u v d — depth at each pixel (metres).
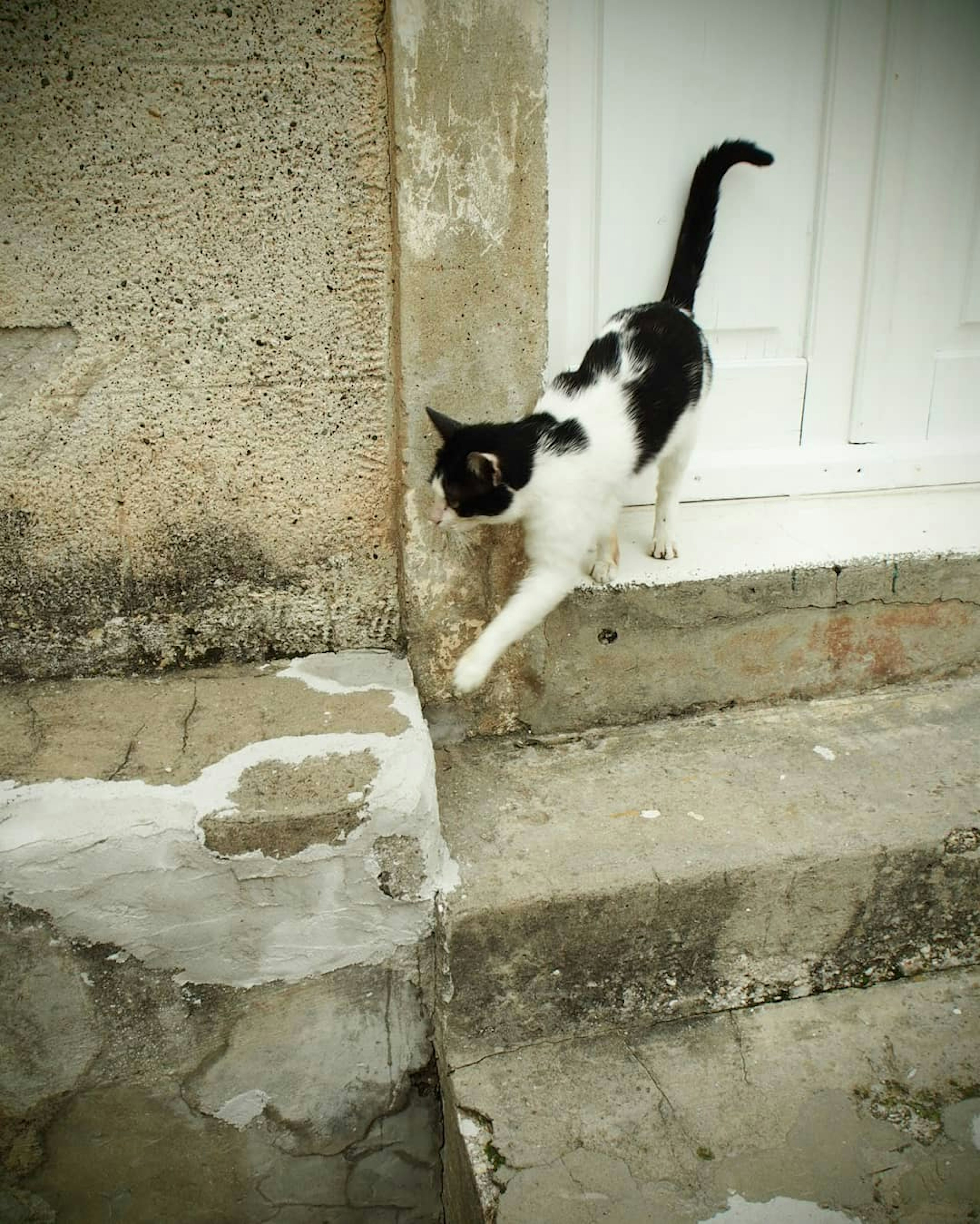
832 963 1.96
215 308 1.90
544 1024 1.89
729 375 2.59
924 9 2.30
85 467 1.97
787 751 2.20
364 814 1.71
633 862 1.85
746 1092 1.75
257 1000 1.86
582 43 2.21
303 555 2.10
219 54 1.74
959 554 2.33
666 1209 1.56
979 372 2.70
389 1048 1.95
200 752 1.83
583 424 2.02
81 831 1.67
